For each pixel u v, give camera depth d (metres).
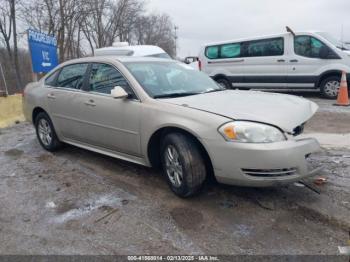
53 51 11.42
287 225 3.13
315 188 3.72
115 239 3.05
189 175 3.49
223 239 2.97
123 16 37.50
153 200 3.73
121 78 4.27
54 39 11.49
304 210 3.35
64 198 3.90
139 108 3.92
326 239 2.90
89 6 29.30
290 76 10.59
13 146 6.18
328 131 6.28
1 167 5.05
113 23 36.53
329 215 3.21
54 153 5.58
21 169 4.93
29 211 3.63
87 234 3.15
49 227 3.30
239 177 3.24
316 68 10.15
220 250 2.83
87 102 4.58
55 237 3.13
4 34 25.28
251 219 3.26
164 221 3.30
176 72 4.69
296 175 3.24
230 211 3.41
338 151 4.99
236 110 3.45
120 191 4.00
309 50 10.20
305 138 3.40
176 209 3.50
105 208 3.62
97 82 4.60
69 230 3.23
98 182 4.30
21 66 26.98
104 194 3.95
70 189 4.14
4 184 4.40
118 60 4.47
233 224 3.19
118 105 4.15
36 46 10.38
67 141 5.29
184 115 3.52
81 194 3.98
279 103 3.77
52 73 5.57
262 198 3.62
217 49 12.06
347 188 3.75
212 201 3.62
